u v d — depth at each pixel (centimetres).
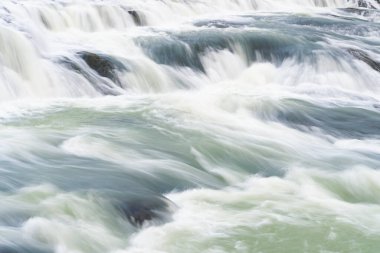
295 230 818
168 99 1445
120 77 1566
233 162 1098
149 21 2227
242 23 2408
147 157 1054
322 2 3362
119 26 2103
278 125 1359
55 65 1503
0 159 976
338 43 2069
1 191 845
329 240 800
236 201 905
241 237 789
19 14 1747
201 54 1833
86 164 989
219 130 1248
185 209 864
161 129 1214
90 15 2003
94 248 732
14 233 724
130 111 1329
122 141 1121
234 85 1722
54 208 797
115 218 800
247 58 1908
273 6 3070
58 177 916
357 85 1812
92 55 1590
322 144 1255
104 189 873
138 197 853
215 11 2680
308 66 1845
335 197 963
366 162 1134
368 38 2303
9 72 1418
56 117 1259
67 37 1822
